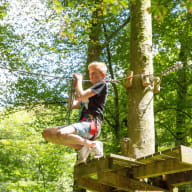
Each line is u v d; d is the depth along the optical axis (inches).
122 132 487.5
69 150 488.1
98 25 431.5
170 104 493.4
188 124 473.7
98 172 170.2
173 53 529.0
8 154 470.0
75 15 398.0
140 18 238.2
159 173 168.9
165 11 125.3
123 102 504.7
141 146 211.3
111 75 490.6
